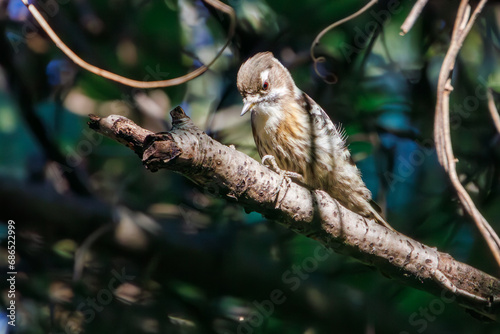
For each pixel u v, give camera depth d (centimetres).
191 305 1019
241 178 671
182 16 1142
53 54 1139
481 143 1125
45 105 1203
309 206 720
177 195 1114
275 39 1130
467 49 1141
